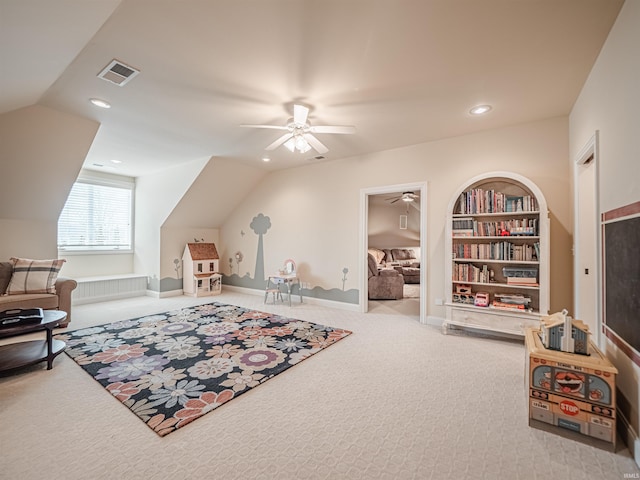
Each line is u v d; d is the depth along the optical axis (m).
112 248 5.72
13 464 1.45
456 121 3.19
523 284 3.07
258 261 5.82
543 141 3.15
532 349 1.86
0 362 2.34
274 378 2.39
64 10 1.51
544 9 1.63
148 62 2.15
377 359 2.77
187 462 1.49
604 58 1.92
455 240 3.63
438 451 1.58
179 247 5.80
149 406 1.96
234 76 2.33
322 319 4.09
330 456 1.54
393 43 1.92
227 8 1.62
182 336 3.34
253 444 1.63
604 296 1.92
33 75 2.21
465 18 1.69
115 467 1.45
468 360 2.75
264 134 3.64
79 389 2.17
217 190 5.39
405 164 4.06
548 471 1.45
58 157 3.46
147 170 5.44
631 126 1.57
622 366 1.67
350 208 4.60
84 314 4.27
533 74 2.28
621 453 1.57
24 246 3.98
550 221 3.10
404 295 6.09
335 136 3.67
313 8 1.62
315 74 2.29
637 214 1.50
